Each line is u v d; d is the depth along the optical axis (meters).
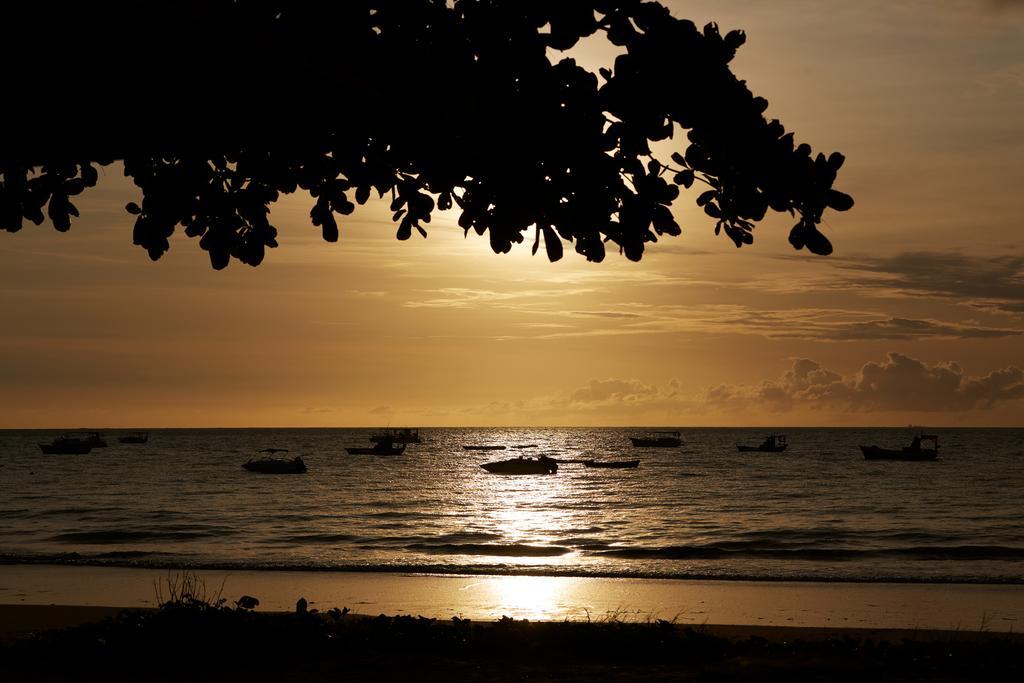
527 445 191.75
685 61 4.55
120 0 3.19
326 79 3.87
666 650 9.84
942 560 29.78
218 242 5.29
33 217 5.05
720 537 38.06
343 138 4.78
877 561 29.61
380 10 4.52
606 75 4.57
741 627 14.96
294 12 4.23
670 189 4.80
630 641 10.12
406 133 4.51
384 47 4.28
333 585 21.84
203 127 3.84
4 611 15.34
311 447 176.62
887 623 16.98
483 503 58.25
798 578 23.78
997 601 19.70
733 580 23.44
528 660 9.54
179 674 8.80
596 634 10.42
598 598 20.11
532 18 4.60
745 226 4.85
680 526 43.28
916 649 10.16
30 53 3.29
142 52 3.41
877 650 10.08
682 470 98.12
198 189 5.20
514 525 43.75
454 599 19.72
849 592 21.20
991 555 31.33
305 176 5.12
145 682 8.51
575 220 4.82
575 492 67.88
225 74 3.65
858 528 41.94
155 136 3.76
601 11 4.57
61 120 3.56
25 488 71.31
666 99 4.57
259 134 4.12
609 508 54.56
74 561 25.77
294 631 10.31
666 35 4.55
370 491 68.81
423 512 51.66
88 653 9.61
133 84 3.50
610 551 32.53
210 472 94.06
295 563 26.72
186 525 42.97
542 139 4.60
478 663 9.38
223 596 19.77
